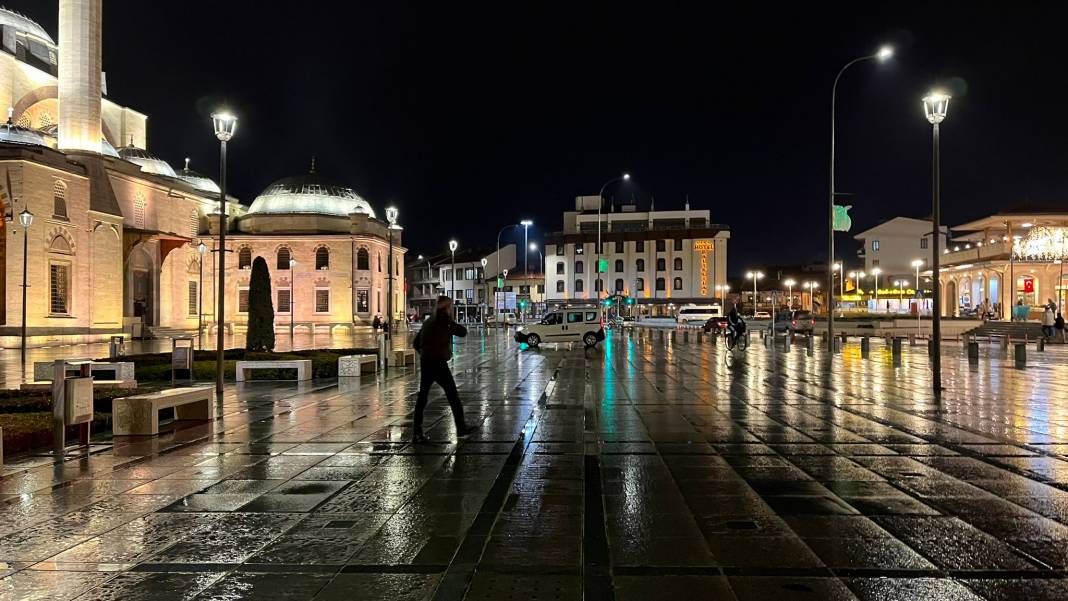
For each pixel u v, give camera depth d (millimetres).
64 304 42531
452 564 4820
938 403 13172
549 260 95250
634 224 93062
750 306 106875
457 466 7855
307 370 18141
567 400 13742
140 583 4527
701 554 4996
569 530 5547
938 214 15062
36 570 4758
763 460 8133
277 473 7555
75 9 44812
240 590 4402
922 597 4262
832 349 26469
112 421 10086
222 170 15750
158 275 55562
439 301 9875
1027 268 50594
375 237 65812
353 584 4480
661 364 23062
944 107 15375
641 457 8312
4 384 18203
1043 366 22312
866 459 8172
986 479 7160
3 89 48188
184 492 6773
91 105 45625
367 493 6703
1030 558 4914
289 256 64250
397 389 15922
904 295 72250
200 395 11086
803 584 4457
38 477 7418
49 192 40969
